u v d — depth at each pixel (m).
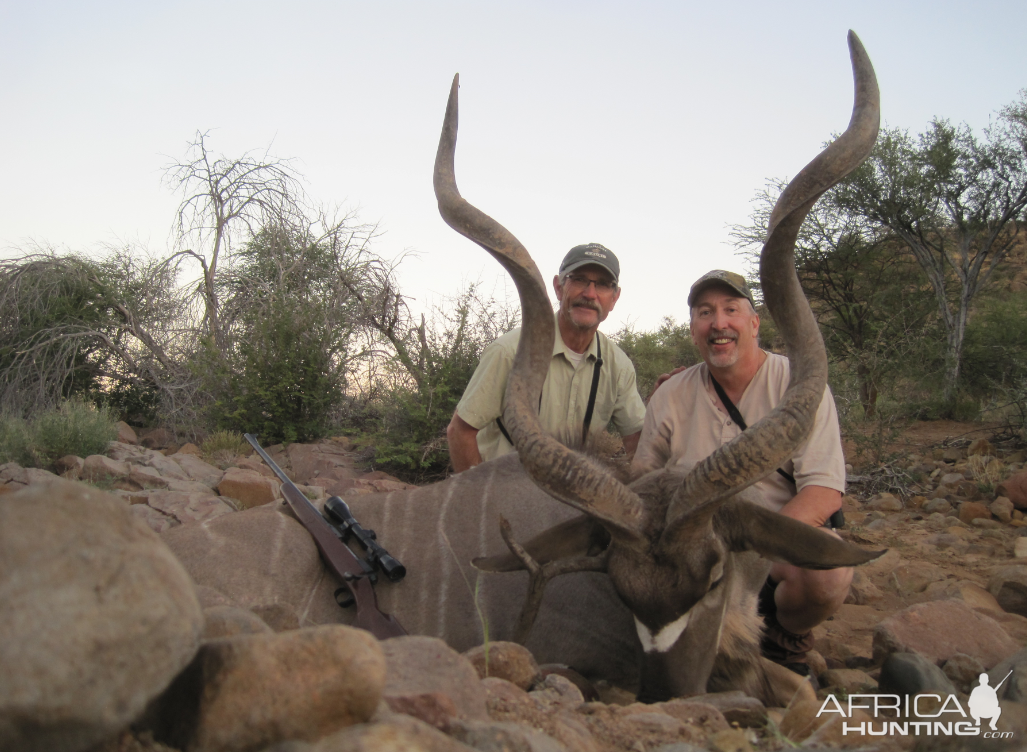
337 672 1.50
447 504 3.99
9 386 11.64
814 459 3.80
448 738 1.51
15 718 1.21
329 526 3.73
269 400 10.77
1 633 1.25
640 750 2.12
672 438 4.30
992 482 8.05
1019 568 4.98
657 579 2.97
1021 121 14.30
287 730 1.48
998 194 14.23
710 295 4.00
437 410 9.77
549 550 3.28
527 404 3.18
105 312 12.95
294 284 13.32
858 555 2.99
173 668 1.40
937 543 6.41
